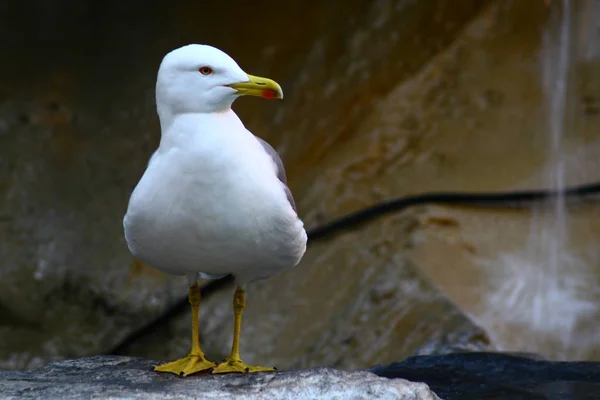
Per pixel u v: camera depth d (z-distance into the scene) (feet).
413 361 23.03
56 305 36.52
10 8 39.29
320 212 35.17
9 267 36.83
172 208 16.08
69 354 35.73
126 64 39.09
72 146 38.81
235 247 16.43
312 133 37.58
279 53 38.34
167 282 35.83
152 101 38.52
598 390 20.29
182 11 38.93
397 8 38.34
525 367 22.25
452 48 37.42
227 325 33.91
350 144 36.94
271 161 17.12
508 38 37.29
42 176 38.40
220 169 15.89
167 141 16.31
